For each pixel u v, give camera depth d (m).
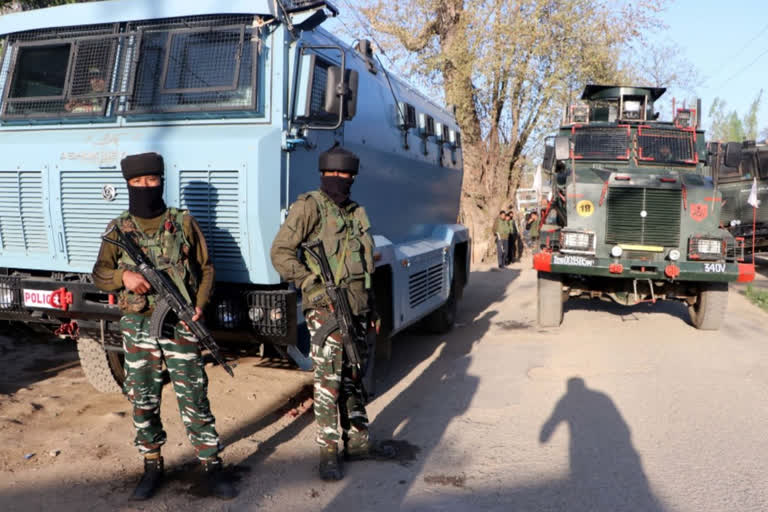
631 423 4.88
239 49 4.25
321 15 4.23
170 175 4.26
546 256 8.39
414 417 5.10
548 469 4.04
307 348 4.51
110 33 4.59
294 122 4.33
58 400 5.26
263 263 4.18
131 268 3.44
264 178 4.11
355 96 4.45
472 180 19.83
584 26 19.17
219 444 3.67
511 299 12.14
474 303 11.67
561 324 9.16
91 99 4.50
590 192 8.71
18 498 3.46
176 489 3.66
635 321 9.37
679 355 7.08
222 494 3.56
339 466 3.91
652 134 9.53
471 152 19.61
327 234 3.85
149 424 3.57
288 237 3.78
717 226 8.52
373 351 5.65
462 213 20.17
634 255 8.55
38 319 4.81
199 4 4.34
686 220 8.49
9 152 4.63
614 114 10.79
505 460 4.19
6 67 4.82
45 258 4.66
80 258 4.57
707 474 3.96
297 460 4.17
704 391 5.69
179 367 3.50
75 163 4.45
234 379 6.06
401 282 6.14
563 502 3.58
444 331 8.58
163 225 3.47
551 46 19.20
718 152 9.12
